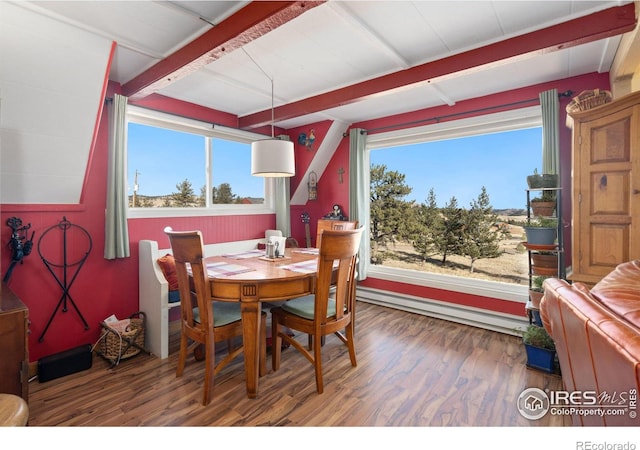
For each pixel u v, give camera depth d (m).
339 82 2.86
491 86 2.95
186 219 3.39
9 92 1.97
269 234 4.06
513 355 2.63
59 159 2.33
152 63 2.41
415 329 3.20
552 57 2.36
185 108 3.34
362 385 2.18
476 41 2.16
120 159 2.69
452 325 3.31
